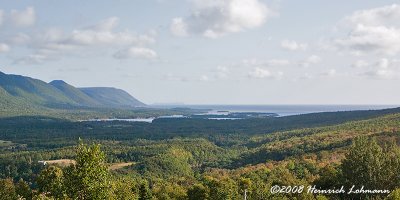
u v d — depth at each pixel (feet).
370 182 234.38
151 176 598.34
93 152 147.13
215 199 284.61
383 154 244.63
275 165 420.36
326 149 484.74
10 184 267.39
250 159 634.02
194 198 308.81
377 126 603.67
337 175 265.95
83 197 143.54
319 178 282.36
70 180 144.25
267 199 243.19
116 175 564.30
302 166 369.30
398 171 234.58
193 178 510.58
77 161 146.82
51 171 213.25
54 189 151.53
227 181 311.27
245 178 322.14
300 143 601.21
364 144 254.88
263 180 324.19
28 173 625.82
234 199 264.31
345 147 445.78
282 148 596.70
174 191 362.33
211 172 561.84
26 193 239.50
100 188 145.07
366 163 238.68
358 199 239.09
